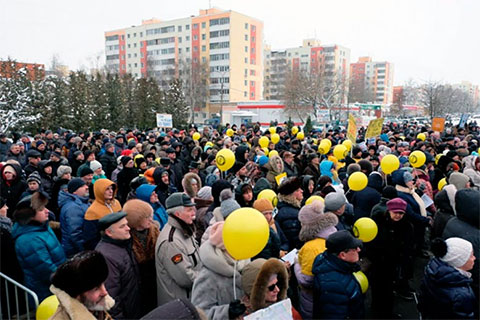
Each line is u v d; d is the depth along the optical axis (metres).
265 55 105.12
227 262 2.95
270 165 7.30
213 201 5.06
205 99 71.75
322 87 49.91
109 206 4.58
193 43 79.75
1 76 21.45
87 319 2.15
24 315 3.64
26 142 12.58
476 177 6.56
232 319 2.47
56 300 2.92
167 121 20.14
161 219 5.08
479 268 3.53
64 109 22.86
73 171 9.13
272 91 103.25
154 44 84.69
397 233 4.32
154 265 3.73
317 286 3.06
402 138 15.30
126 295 3.15
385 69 123.44
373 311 4.57
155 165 8.34
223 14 75.19
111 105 27.06
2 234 3.71
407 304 4.90
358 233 3.91
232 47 75.44
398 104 66.25
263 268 2.55
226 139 12.40
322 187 5.93
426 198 6.06
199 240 4.74
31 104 21.41
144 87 29.62
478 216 3.68
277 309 2.42
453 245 3.04
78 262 2.20
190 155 11.06
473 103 91.94
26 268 3.54
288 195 4.70
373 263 4.44
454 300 2.93
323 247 3.42
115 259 3.11
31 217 3.59
